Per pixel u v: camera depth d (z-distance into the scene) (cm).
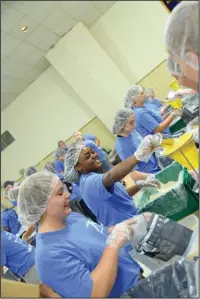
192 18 78
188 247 99
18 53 454
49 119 574
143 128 245
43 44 487
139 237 100
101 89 526
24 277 151
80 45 516
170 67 99
